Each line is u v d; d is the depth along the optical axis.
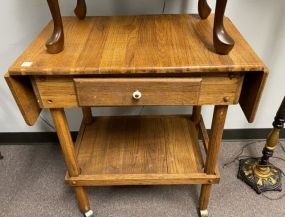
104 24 0.86
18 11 1.01
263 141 1.37
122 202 1.10
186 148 1.01
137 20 0.88
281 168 1.22
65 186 1.17
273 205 1.07
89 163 0.96
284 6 0.99
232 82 0.65
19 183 1.20
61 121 0.75
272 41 1.08
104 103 0.67
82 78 0.64
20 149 1.38
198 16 0.90
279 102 1.24
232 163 1.26
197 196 1.11
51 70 0.61
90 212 1.04
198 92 0.65
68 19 0.91
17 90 0.64
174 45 0.70
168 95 0.65
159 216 1.04
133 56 0.65
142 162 0.95
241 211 1.05
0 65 1.13
